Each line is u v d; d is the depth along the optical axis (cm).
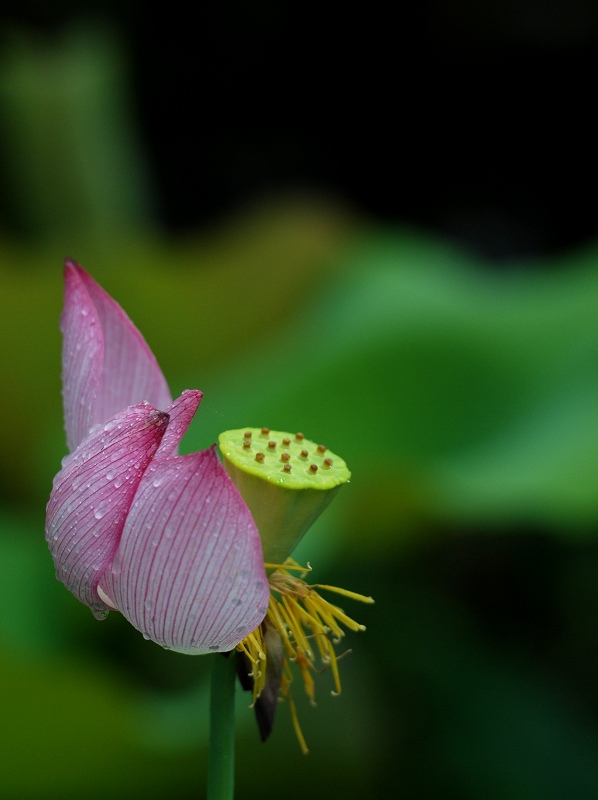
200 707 115
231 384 161
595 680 166
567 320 171
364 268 185
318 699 122
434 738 142
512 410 162
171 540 68
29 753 107
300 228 186
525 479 136
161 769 110
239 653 72
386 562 155
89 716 103
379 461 144
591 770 141
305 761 118
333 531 132
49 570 140
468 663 152
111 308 75
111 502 69
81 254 180
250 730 111
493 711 146
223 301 181
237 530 68
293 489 71
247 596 68
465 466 151
